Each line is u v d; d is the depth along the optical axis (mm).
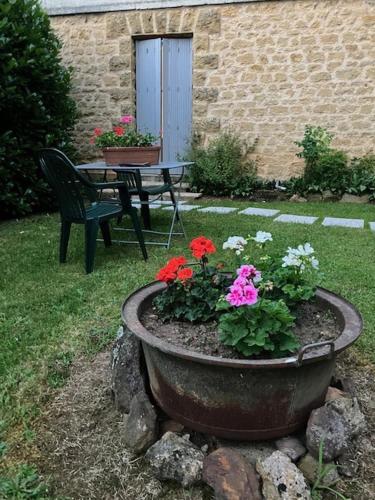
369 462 1518
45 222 5023
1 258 3623
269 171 6852
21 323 2475
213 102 6879
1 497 1420
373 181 6059
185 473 1430
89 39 7223
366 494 1418
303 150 6453
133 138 3973
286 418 1457
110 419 1739
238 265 1884
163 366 1512
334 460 1483
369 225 4652
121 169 3697
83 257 3625
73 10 7141
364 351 2139
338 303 1778
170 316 1771
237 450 1506
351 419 1531
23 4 5023
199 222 4781
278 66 6531
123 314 1663
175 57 7031
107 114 7387
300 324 1727
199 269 2158
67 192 3205
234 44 6633
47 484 1476
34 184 5406
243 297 1434
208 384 1410
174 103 7188
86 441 1646
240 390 1390
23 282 3076
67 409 1806
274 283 1715
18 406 1814
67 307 2666
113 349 1886
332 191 6293
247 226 4539
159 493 1442
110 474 1509
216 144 6781
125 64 7129
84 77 7375
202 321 1747
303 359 1312
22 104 4957
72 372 2043
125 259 3570
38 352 2178
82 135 7570
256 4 6426
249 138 6844
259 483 1388
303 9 6281
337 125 6469
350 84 6305
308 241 3936
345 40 6207
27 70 5000
